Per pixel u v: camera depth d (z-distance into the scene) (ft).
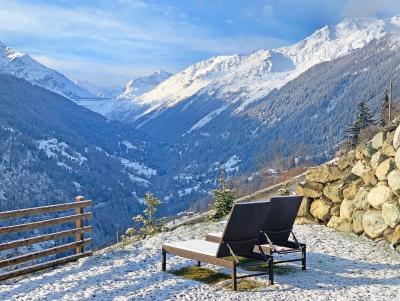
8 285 23.99
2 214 26.17
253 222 22.22
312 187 40.96
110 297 21.11
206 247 24.44
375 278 23.75
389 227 32.60
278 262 24.93
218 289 21.98
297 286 22.26
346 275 24.48
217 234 27.37
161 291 21.85
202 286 22.56
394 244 31.27
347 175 38.60
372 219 33.83
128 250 31.58
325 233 36.22
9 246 26.45
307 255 29.25
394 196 32.76
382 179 34.06
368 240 33.58
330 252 30.09
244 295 20.89
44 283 23.99
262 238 25.18
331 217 38.91
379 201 33.55
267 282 23.02
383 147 35.04
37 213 28.17
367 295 20.54
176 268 26.30
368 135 174.60
